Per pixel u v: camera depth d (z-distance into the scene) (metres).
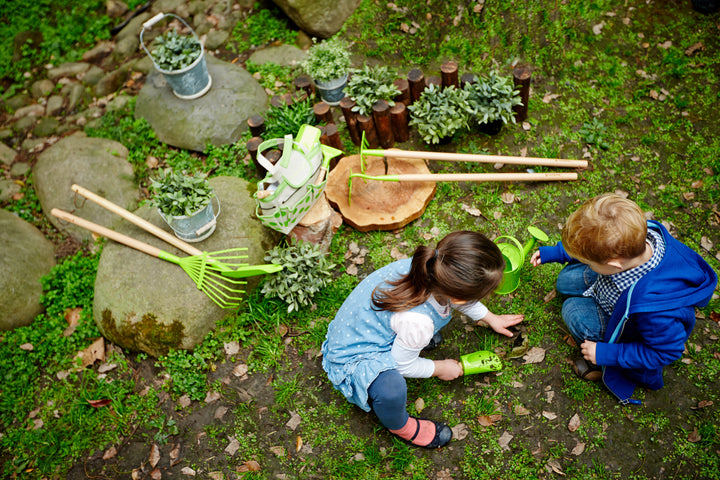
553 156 3.91
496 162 3.67
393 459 2.93
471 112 3.77
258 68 4.70
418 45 4.66
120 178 4.17
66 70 5.03
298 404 3.16
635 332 2.69
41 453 3.18
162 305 3.32
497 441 2.93
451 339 3.28
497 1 4.47
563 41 4.38
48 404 3.36
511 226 3.68
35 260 3.84
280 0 4.68
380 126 3.91
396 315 2.46
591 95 4.21
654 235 2.54
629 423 2.91
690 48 4.26
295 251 3.42
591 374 3.03
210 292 3.35
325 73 3.99
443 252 2.25
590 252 2.40
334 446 3.01
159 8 5.25
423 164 3.83
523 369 3.13
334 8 4.69
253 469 2.97
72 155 4.24
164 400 3.26
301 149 3.26
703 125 3.95
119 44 5.09
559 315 3.29
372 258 3.63
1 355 3.51
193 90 4.24
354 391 2.66
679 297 2.43
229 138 4.25
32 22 5.30
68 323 3.66
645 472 2.76
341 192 3.76
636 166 3.83
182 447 3.10
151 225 3.49
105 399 3.29
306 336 3.38
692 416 2.88
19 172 4.47
